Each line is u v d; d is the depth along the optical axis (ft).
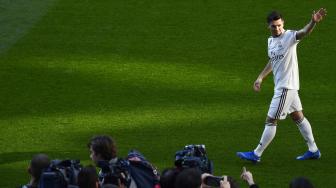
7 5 126.82
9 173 78.43
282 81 79.25
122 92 99.96
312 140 80.74
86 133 88.43
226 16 122.01
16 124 91.20
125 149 83.71
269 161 81.05
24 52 112.88
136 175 58.65
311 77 103.76
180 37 116.47
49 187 55.47
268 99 97.35
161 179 53.42
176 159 57.88
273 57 79.61
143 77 104.27
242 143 85.35
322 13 76.48
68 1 128.06
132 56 110.93
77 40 116.47
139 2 127.44
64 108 95.50
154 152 82.99
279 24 78.74
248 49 112.57
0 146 85.46
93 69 106.93
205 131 88.58
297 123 80.79
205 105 95.71
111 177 57.77
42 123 91.30
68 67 107.76
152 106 95.71
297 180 51.83
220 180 53.06
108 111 94.48
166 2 127.34
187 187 50.24
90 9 125.80
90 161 81.00
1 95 99.55
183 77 104.17
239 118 92.07
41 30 119.65
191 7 125.18
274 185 75.10
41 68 107.55
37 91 100.58
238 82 102.58
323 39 114.42
